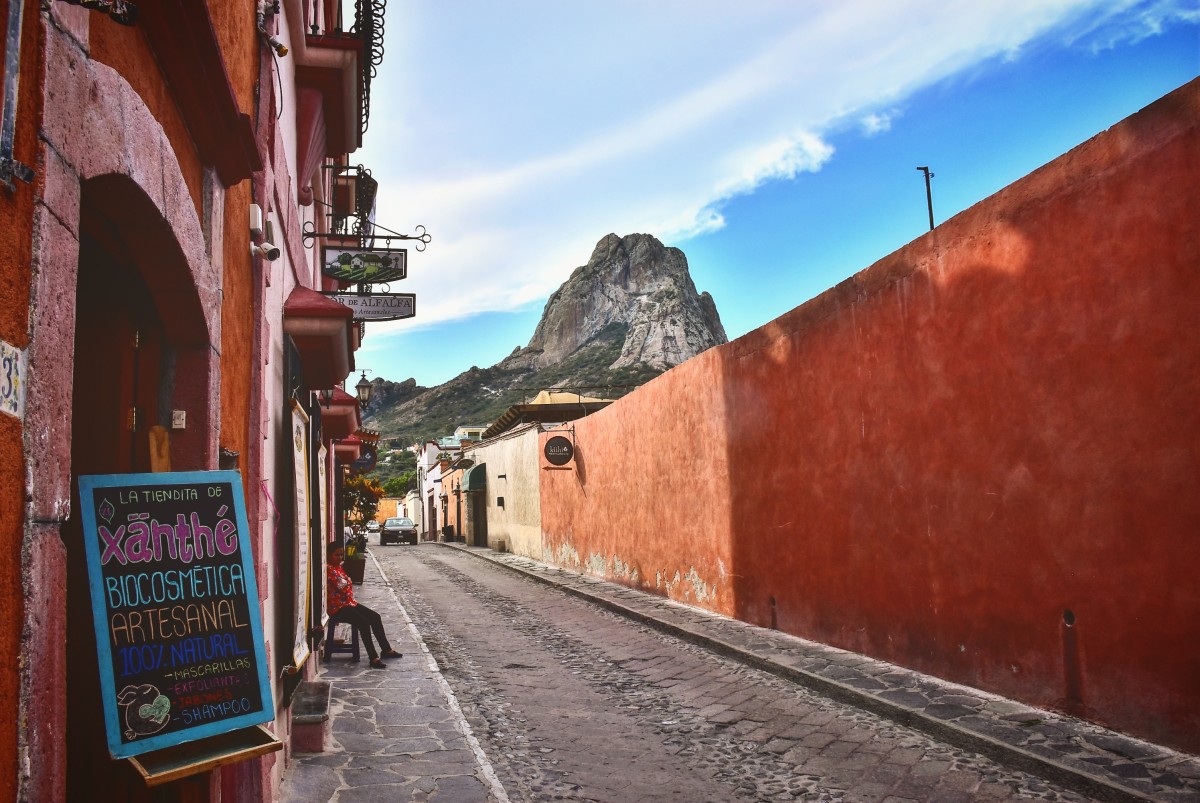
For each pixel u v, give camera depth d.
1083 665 6.38
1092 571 6.30
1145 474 5.90
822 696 7.96
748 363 11.90
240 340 4.21
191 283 3.09
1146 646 5.87
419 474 60.38
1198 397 5.54
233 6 3.86
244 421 4.34
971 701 7.05
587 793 5.70
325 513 10.04
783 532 10.95
